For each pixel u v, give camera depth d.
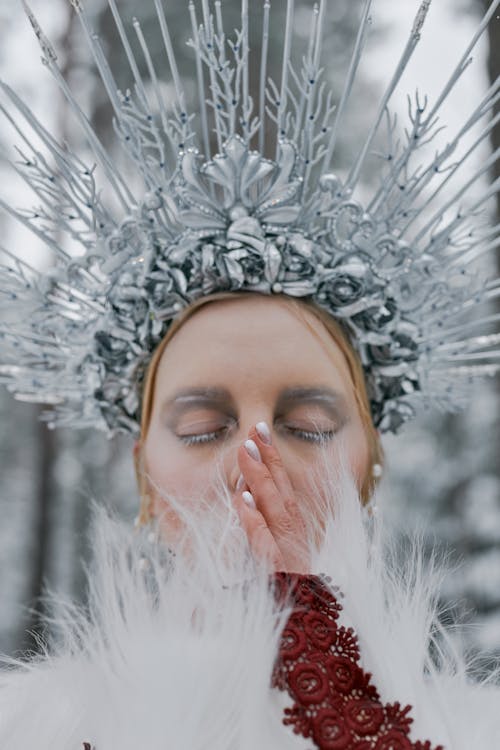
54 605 1.14
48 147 1.41
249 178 1.36
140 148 1.40
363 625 0.91
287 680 0.84
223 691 0.84
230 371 1.30
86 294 1.51
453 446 6.80
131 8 5.29
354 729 0.82
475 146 1.39
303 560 1.10
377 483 1.39
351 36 4.99
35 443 9.45
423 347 1.57
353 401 1.35
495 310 2.60
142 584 0.97
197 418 1.31
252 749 0.82
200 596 0.93
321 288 1.39
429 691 0.93
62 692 0.94
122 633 0.91
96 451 8.35
